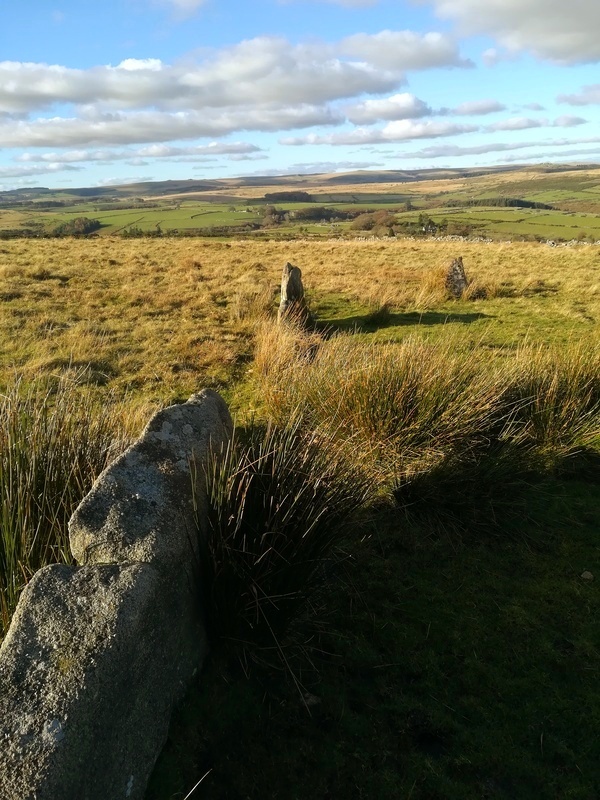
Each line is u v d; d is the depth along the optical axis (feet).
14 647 5.77
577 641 9.74
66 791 5.05
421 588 10.97
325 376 16.69
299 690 8.50
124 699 6.14
